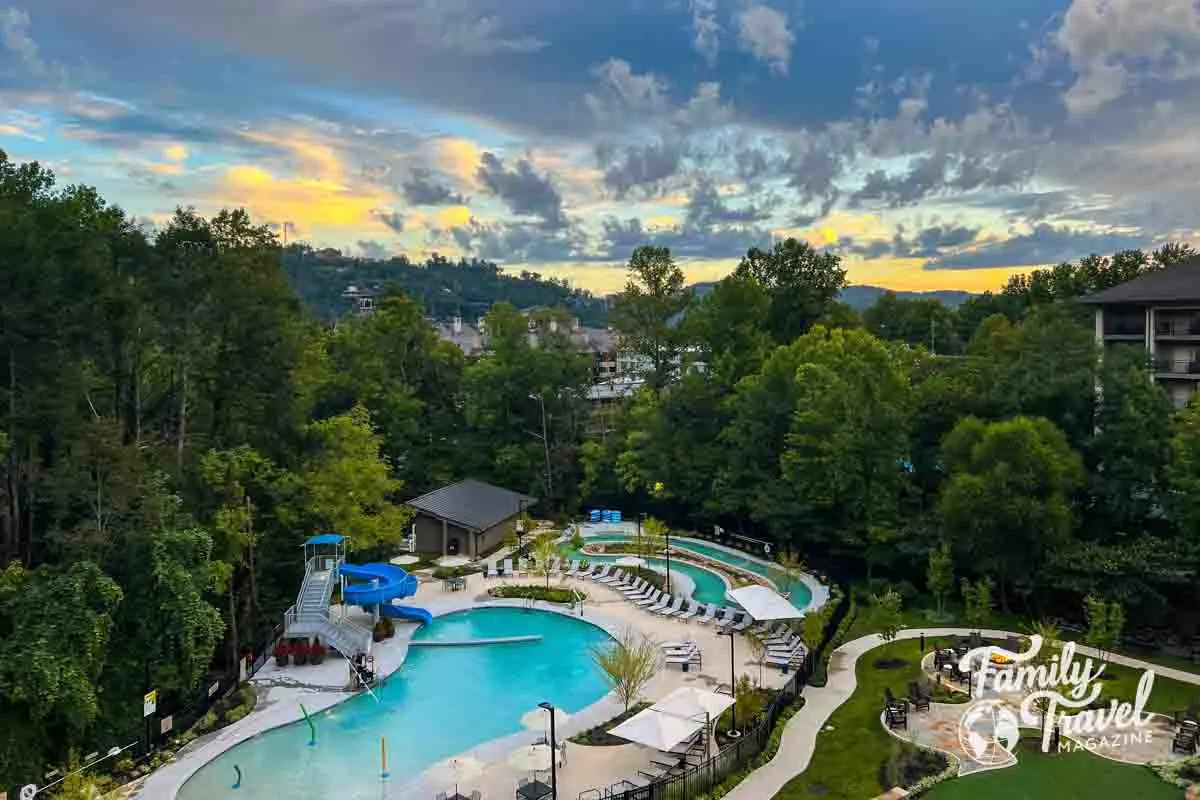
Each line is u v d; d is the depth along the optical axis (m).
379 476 51.94
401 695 36.75
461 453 77.81
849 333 69.62
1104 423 46.94
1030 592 42.41
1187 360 58.66
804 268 97.75
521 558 60.97
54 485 31.83
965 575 46.56
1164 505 42.66
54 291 33.75
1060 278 109.62
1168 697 32.56
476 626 46.47
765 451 61.09
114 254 38.84
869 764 27.70
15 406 33.47
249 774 29.27
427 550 63.34
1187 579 38.12
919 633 41.50
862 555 51.75
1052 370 50.06
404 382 80.88
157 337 39.84
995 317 95.56
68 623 28.27
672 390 71.81
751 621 43.62
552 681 38.34
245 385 45.12
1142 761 27.31
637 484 72.31
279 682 37.44
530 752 26.89
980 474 43.47
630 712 33.22
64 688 27.38
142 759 29.73
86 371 37.69
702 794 25.92
